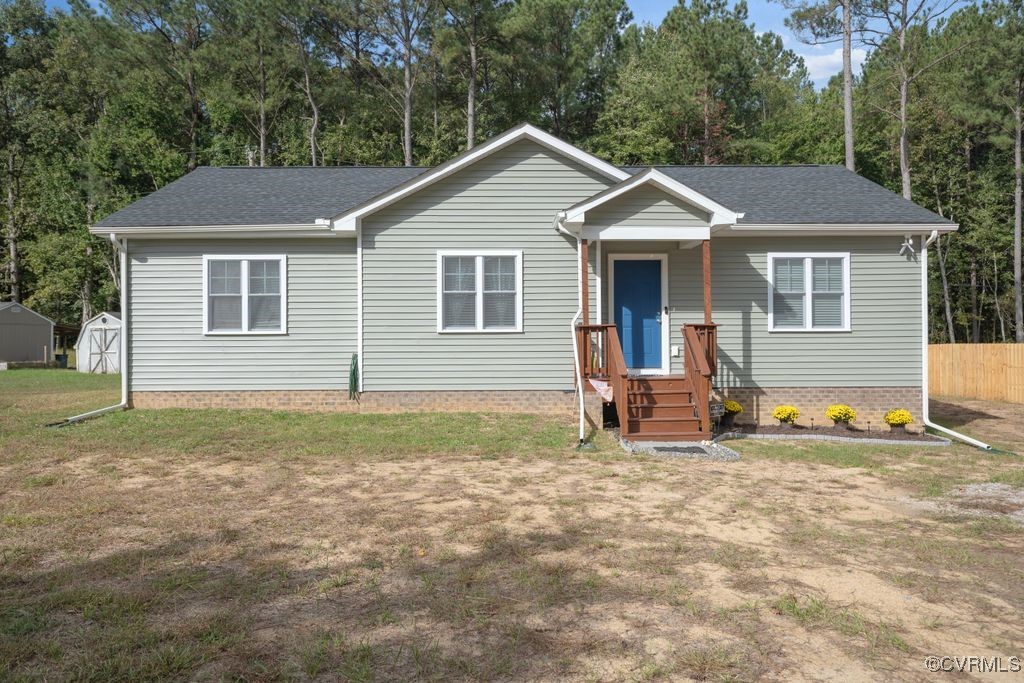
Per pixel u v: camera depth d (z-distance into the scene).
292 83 39.19
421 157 38.81
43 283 37.12
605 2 41.78
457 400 13.29
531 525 6.59
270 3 34.81
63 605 4.59
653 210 12.16
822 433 12.35
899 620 4.52
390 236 13.23
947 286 37.00
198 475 8.70
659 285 13.67
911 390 13.48
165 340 13.52
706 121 36.81
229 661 3.83
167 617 4.42
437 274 13.24
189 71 37.06
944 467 9.80
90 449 10.16
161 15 37.16
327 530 6.38
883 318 13.52
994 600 4.89
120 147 34.53
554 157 13.28
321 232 13.37
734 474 9.04
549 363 13.30
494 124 38.78
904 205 14.02
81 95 40.62
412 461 9.66
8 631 4.17
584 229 12.09
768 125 40.97
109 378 24.39
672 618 4.49
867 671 3.82
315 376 13.58
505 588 4.96
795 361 13.52
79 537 6.10
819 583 5.16
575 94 39.06
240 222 13.27
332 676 3.69
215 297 13.56
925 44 33.66
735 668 3.82
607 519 6.80
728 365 13.51
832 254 13.52
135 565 5.39
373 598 4.77
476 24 34.94
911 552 5.90
